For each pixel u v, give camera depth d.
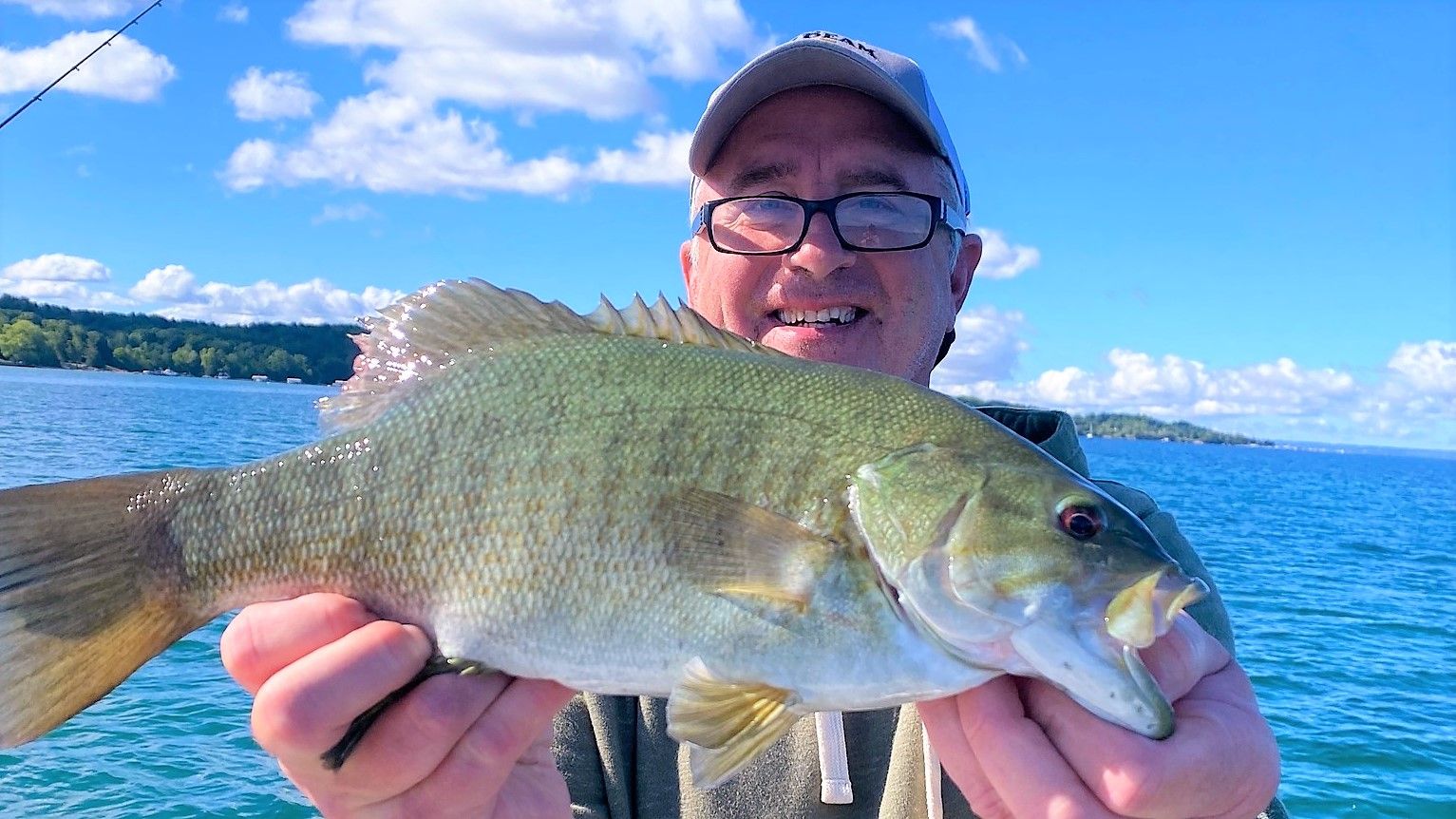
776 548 0.38
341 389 0.43
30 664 0.39
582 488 0.38
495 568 0.38
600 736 0.49
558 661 0.38
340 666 0.33
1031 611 0.36
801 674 0.37
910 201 0.61
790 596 0.38
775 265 0.61
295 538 0.40
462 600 0.38
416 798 0.35
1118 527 0.38
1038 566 0.36
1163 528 0.51
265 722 0.32
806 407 0.40
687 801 0.47
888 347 0.62
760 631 0.38
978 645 0.36
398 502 0.39
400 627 0.35
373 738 0.34
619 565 0.38
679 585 0.38
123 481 0.41
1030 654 0.35
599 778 0.48
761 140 0.62
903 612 0.37
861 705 0.37
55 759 1.13
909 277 0.61
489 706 0.36
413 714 0.34
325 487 0.40
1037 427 0.55
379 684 0.33
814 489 0.39
